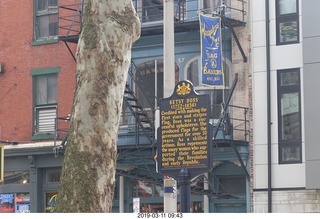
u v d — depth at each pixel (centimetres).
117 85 1184
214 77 2494
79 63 1184
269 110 2617
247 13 2689
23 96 3117
